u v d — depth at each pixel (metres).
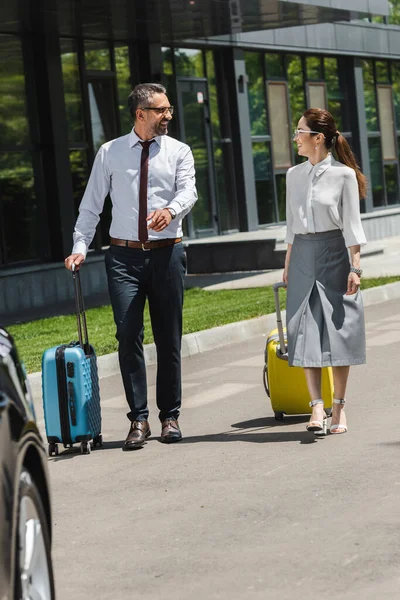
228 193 33.81
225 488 8.64
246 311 19.20
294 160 36.78
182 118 31.89
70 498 8.71
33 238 25.45
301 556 6.84
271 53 35.84
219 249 29.69
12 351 5.40
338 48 38.50
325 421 10.45
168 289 10.39
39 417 12.72
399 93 43.81
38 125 25.55
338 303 10.12
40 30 25.05
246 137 33.78
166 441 10.50
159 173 10.31
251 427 10.98
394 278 23.16
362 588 6.21
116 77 28.09
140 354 10.46
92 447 10.56
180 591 6.37
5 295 23.81
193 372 14.75
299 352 10.10
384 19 42.12
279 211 35.97
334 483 8.54
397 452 9.42
